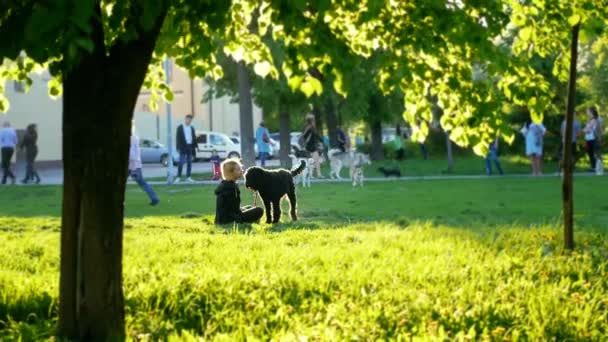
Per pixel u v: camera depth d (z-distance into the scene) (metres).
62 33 5.91
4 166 43.09
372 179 42.97
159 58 11.34
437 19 9.28
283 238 16.83
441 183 38.34
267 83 48.66
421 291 10.37
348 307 9.51
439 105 10.35
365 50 9.87
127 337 8.19
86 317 8.01
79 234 7.98
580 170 46.47
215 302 9.76
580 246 14.49
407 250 14.52
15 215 24.98
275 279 11.11
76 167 7.91
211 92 51.47
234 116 102.75
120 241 8.09
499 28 9.50
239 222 21.12
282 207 26.77
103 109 7.79
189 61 10.59
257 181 20.97
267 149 50.09
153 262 13.30
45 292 10.27
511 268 12.23
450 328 8.63
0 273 11.94
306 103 50.06
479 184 36.81
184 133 41.50
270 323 8.91
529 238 15.64
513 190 32.81
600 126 42.78
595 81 62.66
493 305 9.39
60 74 7.46
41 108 67.31
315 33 8.56
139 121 80.56
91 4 5.55
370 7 8.66
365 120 61.53
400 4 9.48
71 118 7.85
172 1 7.27
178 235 17.70
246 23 10.48
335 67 8.55
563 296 10.00
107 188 7.92
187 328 8.94
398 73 9.70
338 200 29.44
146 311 9.51
